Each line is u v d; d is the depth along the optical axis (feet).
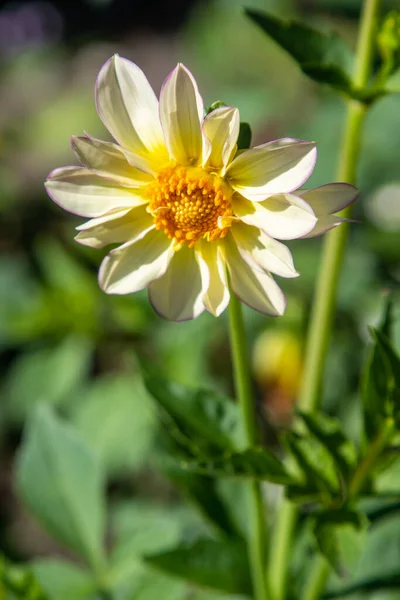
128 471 3.01
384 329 2.20
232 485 2.40
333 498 2.14
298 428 2.27
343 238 2.23
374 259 3.40
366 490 2.14
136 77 2.01
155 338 3.02
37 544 3.83
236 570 2.26
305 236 1.99
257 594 2.26
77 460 2.44
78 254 3.17
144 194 2.04
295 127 3.76
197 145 2.02
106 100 2.01
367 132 3.38
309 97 4.30
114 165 2.02
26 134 5.90
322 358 2.27
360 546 2.12
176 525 2.46
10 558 3.67
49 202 5.13
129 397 3.01
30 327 3.15
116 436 2.95
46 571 2.42
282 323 3.11
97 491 2.43
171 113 1.99
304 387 2.29
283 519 2.27
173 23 8.16
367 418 2.13
